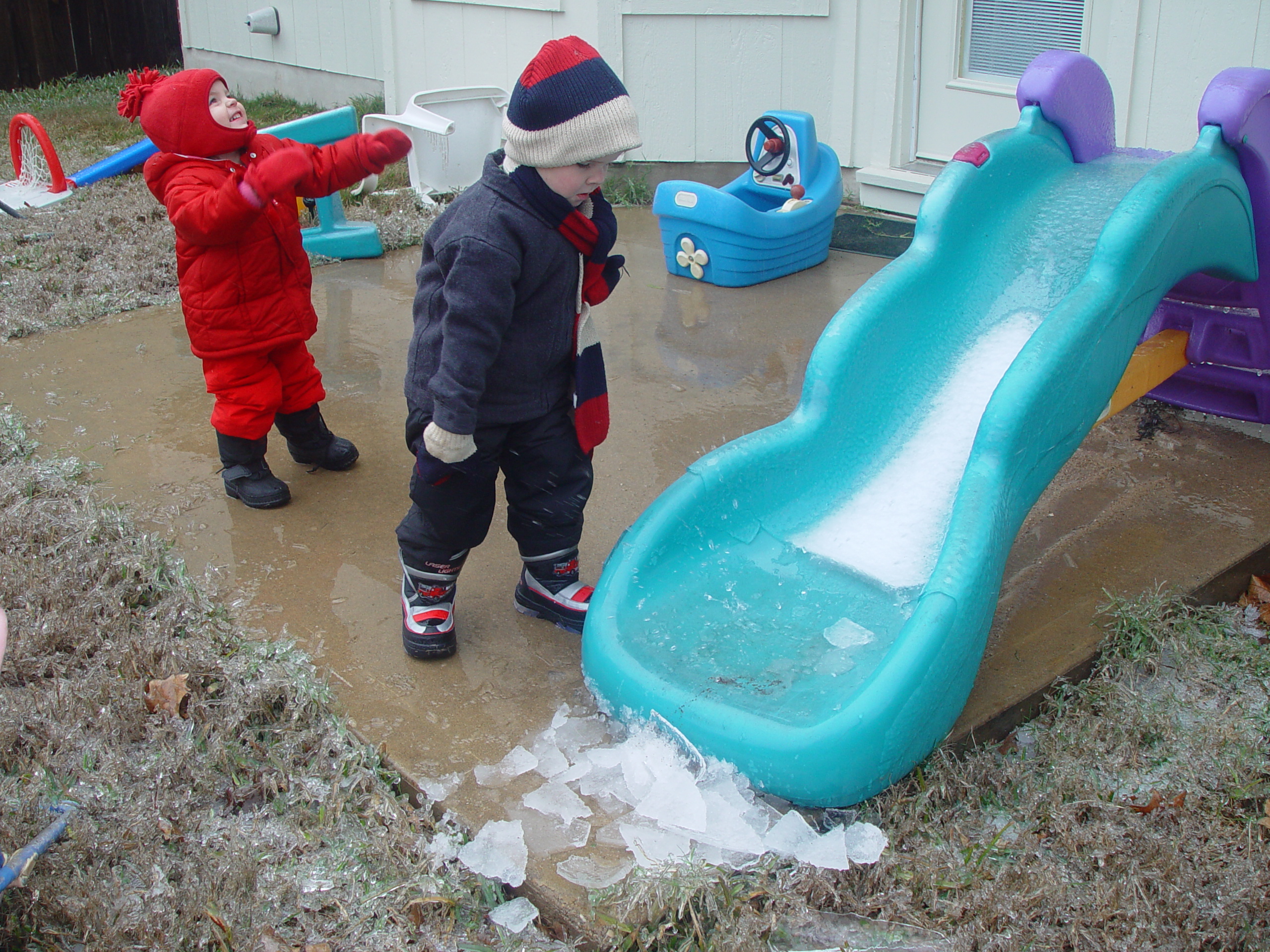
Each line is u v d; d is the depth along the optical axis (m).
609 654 2.46
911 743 2.27
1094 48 5.29
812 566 2.81
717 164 6.97
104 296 5.34
